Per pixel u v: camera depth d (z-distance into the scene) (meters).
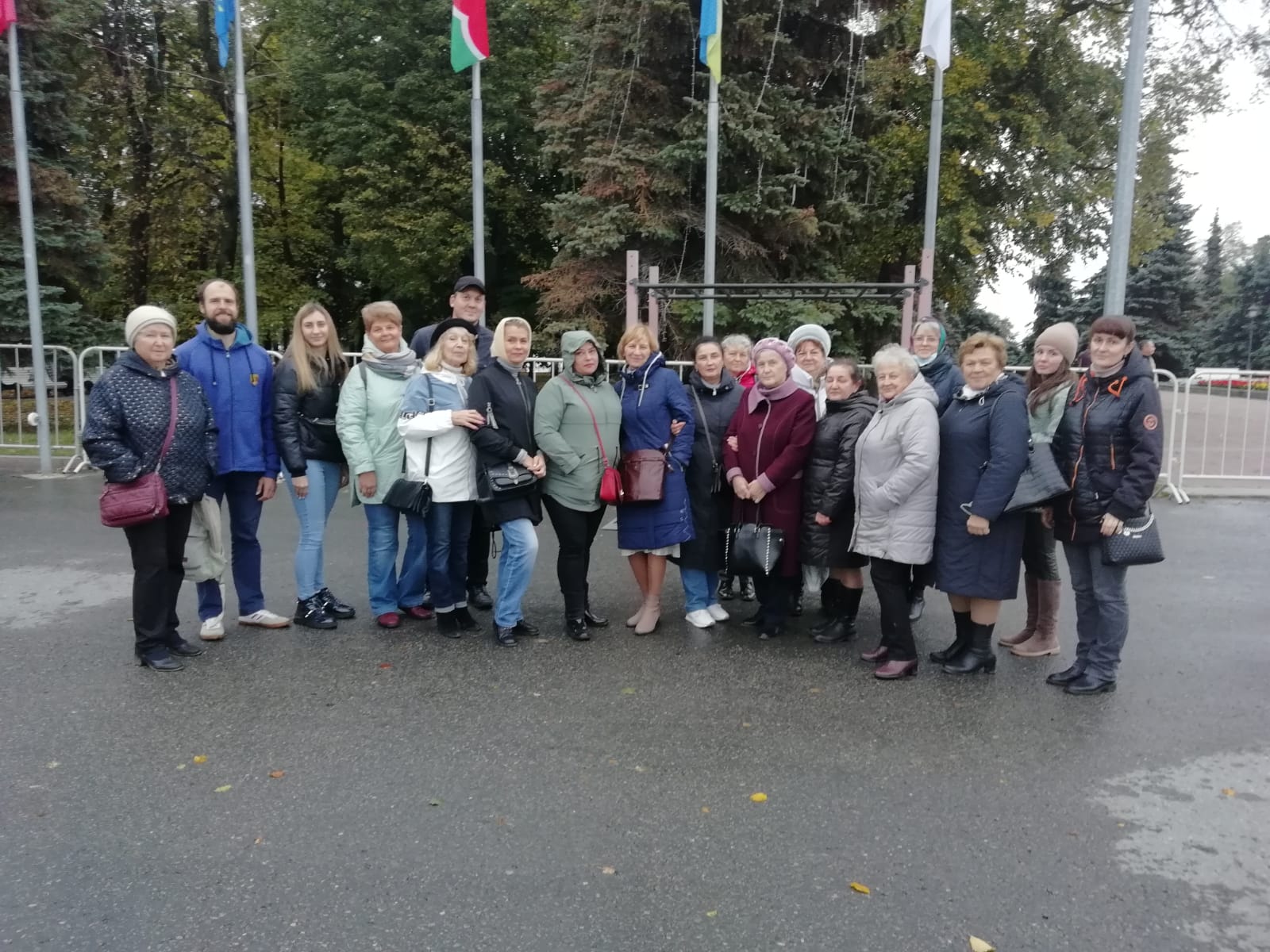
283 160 26.00
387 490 5.11
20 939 2.58
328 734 3.94
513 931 2.63
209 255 26.94
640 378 5.21
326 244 26.08
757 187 14.94
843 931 2.63
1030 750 3.82
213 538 4.94
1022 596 6.23
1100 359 4.29
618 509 5.23
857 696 4.41
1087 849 3.08
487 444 4.88
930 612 5.89
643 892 2.82
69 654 4.89
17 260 14.81
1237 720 4.14
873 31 16.42
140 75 23.19
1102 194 18.86
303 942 2.57
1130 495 4.18
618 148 15.38
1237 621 5.59
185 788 3.46
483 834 3.15
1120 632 4.41
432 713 4.16
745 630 5.47
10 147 14.55
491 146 22.27
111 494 4.42
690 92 15.80
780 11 14.59
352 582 6.36
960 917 2.70
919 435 4.49
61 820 3.23
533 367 12.09
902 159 17.69
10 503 8.88
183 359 4.84
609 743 3.87
